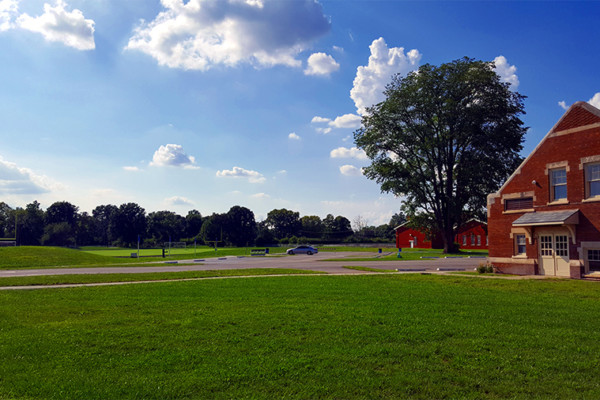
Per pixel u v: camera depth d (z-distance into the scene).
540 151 25.02
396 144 55.81
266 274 28.03
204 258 55.44
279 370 7.77
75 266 37.88
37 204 160.75
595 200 22.02
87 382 7.24
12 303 15.52
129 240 155.50
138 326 11.34
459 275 25.97
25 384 7.17
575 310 13.47
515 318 12.11
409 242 88.31
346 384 7.12
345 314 12.71
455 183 55.84
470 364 8.09
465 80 50.91
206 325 11.32
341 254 63.47
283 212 174.25
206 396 6.70
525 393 6.76
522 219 24.95
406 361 8.30
